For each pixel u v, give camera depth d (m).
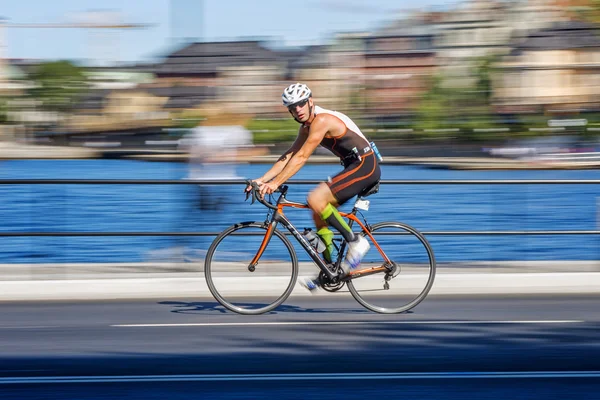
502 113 75.62
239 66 60.34
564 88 76.12
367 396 5.82
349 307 9.56
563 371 6.54
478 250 15.70
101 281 10.31
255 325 8.45
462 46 75.38
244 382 6.20
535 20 76.94
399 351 7.25
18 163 69.62
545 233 11.28
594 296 10.27
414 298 9.31
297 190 11.51
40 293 10.15
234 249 9.26
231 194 12.52
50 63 72.69
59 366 6.71
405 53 74.75
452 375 6.43
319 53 70.44
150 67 63.22
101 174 54.19
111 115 67.56
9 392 5.91
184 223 12.34
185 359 6.96
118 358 7.00
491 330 8.17
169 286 10.48
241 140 14.37
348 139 8.75
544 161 75.25
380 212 20.66
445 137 74.50
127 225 19.17
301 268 10.10
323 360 6.91
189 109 59.59
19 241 16.94
